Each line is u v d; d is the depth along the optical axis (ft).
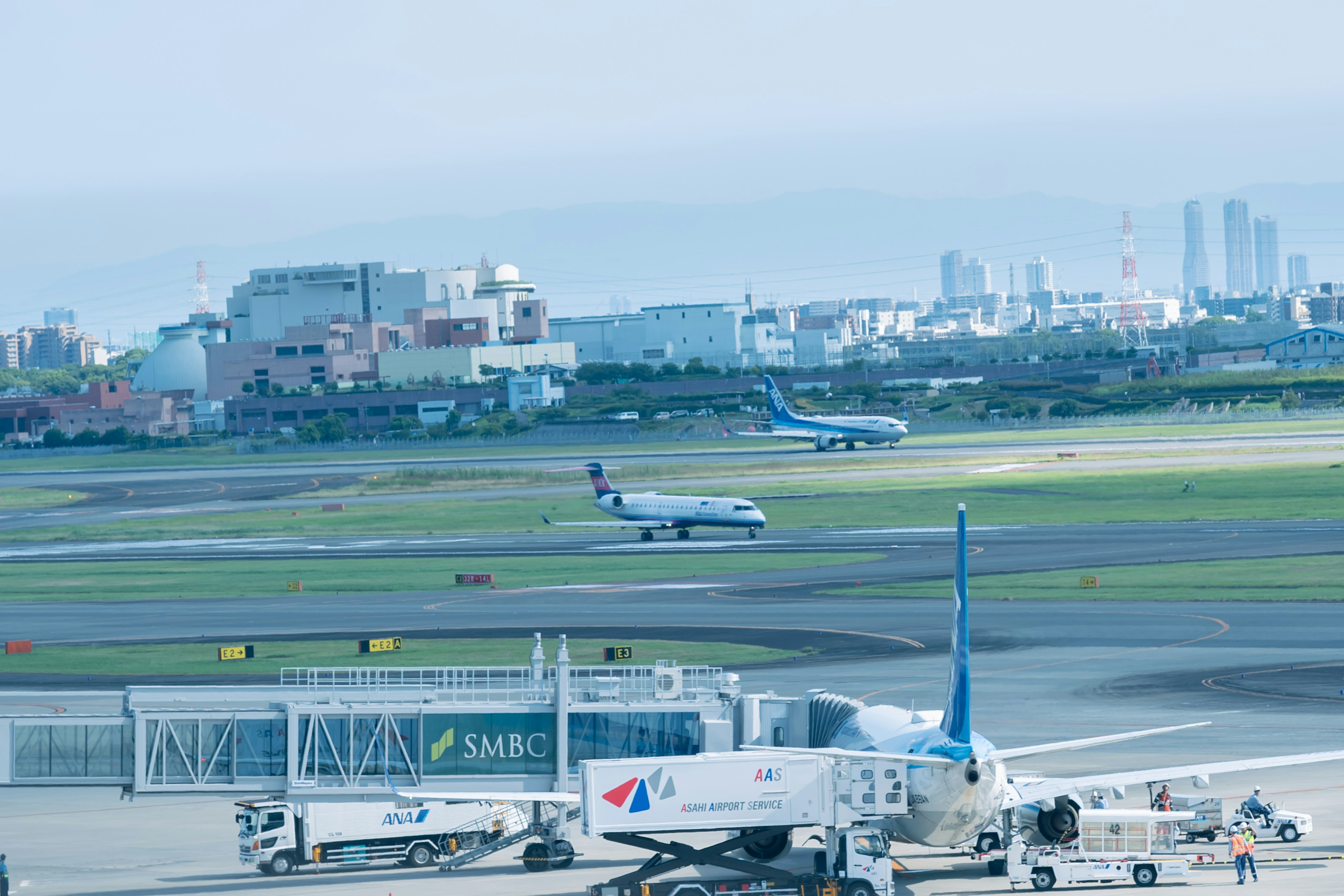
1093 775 516.73
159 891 410.72
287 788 429.38
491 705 441.27
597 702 449.48
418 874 429.38
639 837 374.22
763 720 441.68
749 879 377.30
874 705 646.33
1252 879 373.40
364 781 435.53
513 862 440.86
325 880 420.77
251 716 431.43
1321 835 425.28
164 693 445.78
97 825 513.45
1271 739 562.66
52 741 427.33
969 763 354.54
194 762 431.84
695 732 442.50
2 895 401.49
